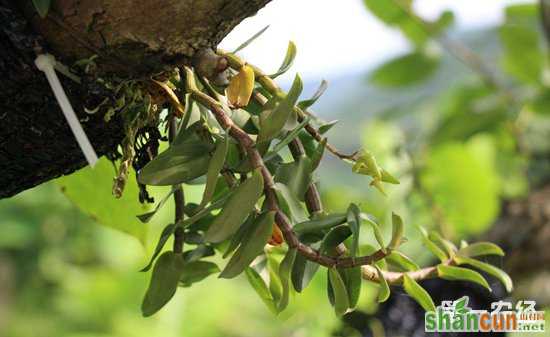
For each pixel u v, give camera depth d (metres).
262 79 0.76
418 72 1.73
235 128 0.73
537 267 1.37
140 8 0.70
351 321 1.29
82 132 0.70
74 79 0.72
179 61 0.72
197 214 0.73
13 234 1.92
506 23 1.61
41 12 0.69
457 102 1.70
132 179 0.91
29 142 0.74
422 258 1.42
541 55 1.61
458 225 1.55
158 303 0.79
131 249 1.88
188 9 0.70
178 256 0.80
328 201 1.66
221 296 1.75
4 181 0.77
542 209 1.43
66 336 1.82
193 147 0.74
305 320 1.42
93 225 1.92
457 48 1.64
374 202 1.58
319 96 0.77
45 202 1.90
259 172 0.71
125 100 0.74
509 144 1.72
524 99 1.64
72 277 1.98
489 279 1.16
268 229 0.72
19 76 0.71
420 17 1.61
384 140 1.66
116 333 1.77
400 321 1.23
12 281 2.08
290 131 0.75
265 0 0.71
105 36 0.71
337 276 0.73
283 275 0.73
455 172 1.57
